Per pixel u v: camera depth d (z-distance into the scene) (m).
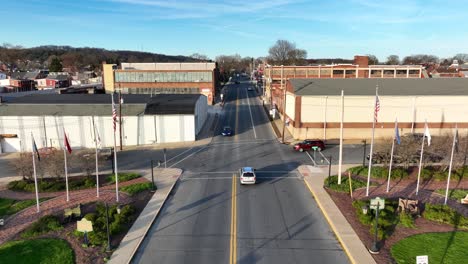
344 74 90.25
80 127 44.41
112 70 87.56
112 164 36.25
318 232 20.42
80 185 29.09
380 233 19.50
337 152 39.09
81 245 19.17
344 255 17.92
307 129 45.41
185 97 53.47
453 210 22.19
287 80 52.97
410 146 31.66
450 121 44.75
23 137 43.91
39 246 19.08
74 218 22.53
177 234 20.48
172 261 17.58
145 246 19.14
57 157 30.56
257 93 108.12
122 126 44.94
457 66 143.88
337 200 24.97
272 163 35.41
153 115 45.28
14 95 60.56
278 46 191.88
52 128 44.09
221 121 61.03
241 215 22.95
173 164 35.97
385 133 45.00
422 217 22.03
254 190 27.64
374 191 26.69
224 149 41.94
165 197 26.28
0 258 18.03
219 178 30.97
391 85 47.03
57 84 109.38
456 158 29.69
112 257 17.94
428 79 49.84
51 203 25.44
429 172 29.70
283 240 19.55
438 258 17.36
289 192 27.09
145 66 96.38
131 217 22.52
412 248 18.30
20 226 21.77
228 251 18.44
